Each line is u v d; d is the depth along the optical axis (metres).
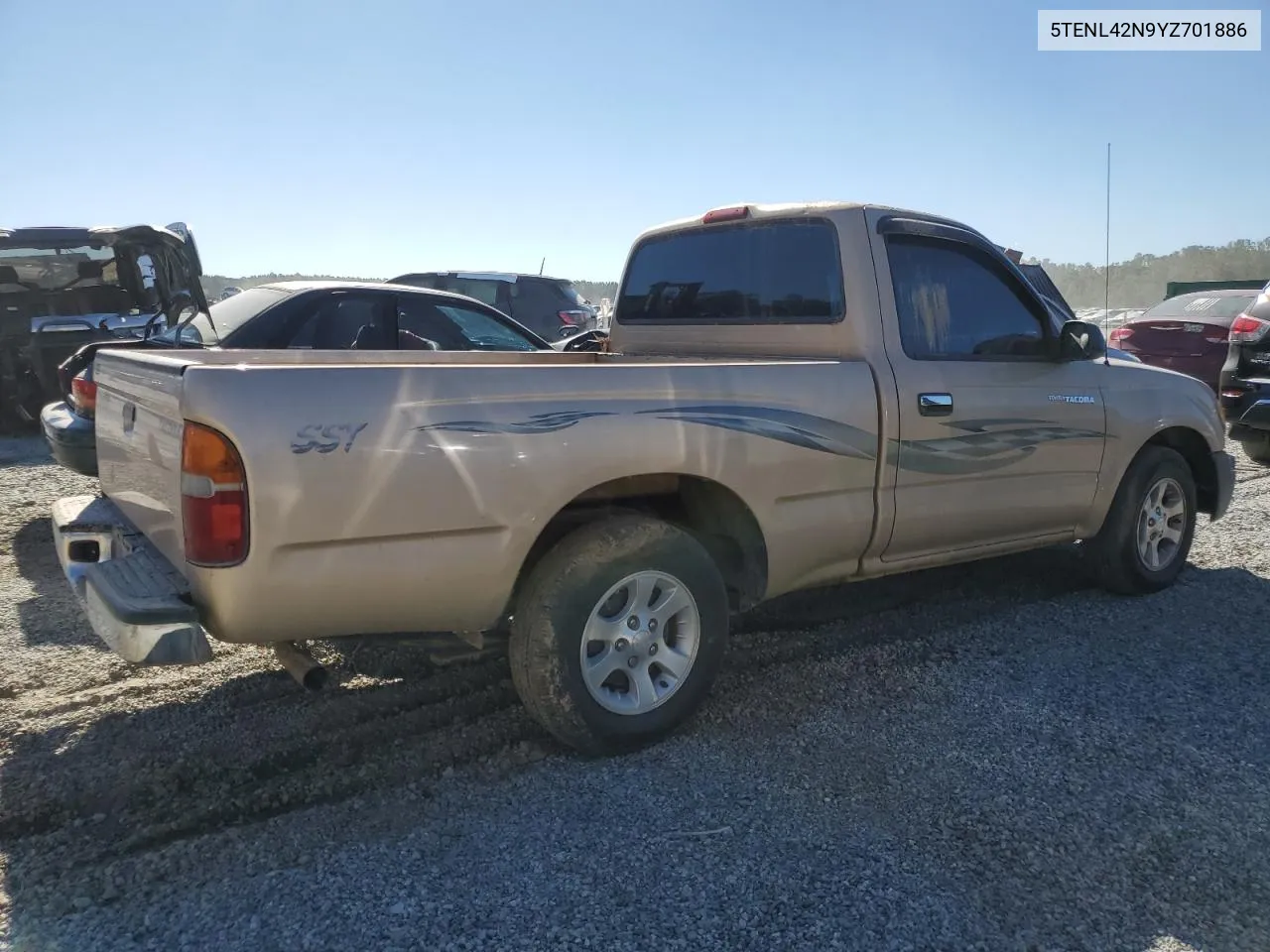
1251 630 4.71
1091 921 2.55
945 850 2.85
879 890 2.66
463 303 7.68
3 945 2.42
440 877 2.71
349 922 2.52
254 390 2.76
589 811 3.05
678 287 5.00
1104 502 4.96
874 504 4.01
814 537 3.85
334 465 2.83
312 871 2.73
